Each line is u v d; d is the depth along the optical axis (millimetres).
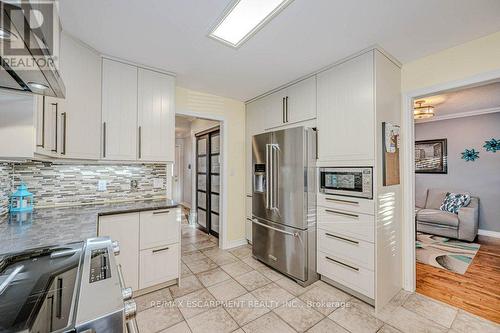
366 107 1983
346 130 2135
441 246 3494
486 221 4145
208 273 2600
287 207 2479
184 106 2975
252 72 2475
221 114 3338
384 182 1984
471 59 1859
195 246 3516
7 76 948
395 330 1688
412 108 2232
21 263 899
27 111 1218
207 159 4289
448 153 4609
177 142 7121
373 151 1933
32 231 1339
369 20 1597
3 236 1236
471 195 4305
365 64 1994
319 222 2379
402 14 1532
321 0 1397
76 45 1767
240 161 3562
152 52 2033
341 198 2162
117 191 2443
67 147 1666
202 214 4551
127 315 664
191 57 2129
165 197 2754
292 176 2428
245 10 1504
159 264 2178
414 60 2184
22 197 1817
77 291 676
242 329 1701
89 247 1045
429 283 2379
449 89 1994
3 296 679
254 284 2352
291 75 2547
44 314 586
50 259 936
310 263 2361
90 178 2287
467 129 4391
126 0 1385
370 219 1941
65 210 1963
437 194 4562
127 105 2182
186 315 1854
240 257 3066
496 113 4086
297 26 1662
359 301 2045
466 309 1937
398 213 2191
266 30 1711
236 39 1842
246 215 3568
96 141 1958
